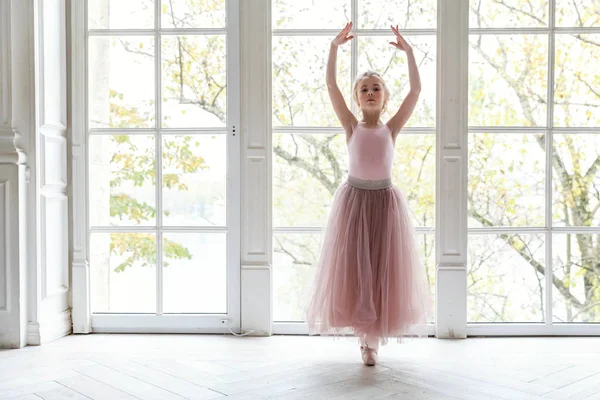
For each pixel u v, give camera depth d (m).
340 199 2.58
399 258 2.50
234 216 3.05
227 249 3.06
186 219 3.09
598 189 3.08
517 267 3.11
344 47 3.07
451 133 2.97
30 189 2.83
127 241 3.10
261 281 3.03
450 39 2.95
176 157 3.08
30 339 2.83
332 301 2.49
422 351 2.73
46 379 2.27
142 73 3.08
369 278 2.44
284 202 3.18
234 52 3.03
